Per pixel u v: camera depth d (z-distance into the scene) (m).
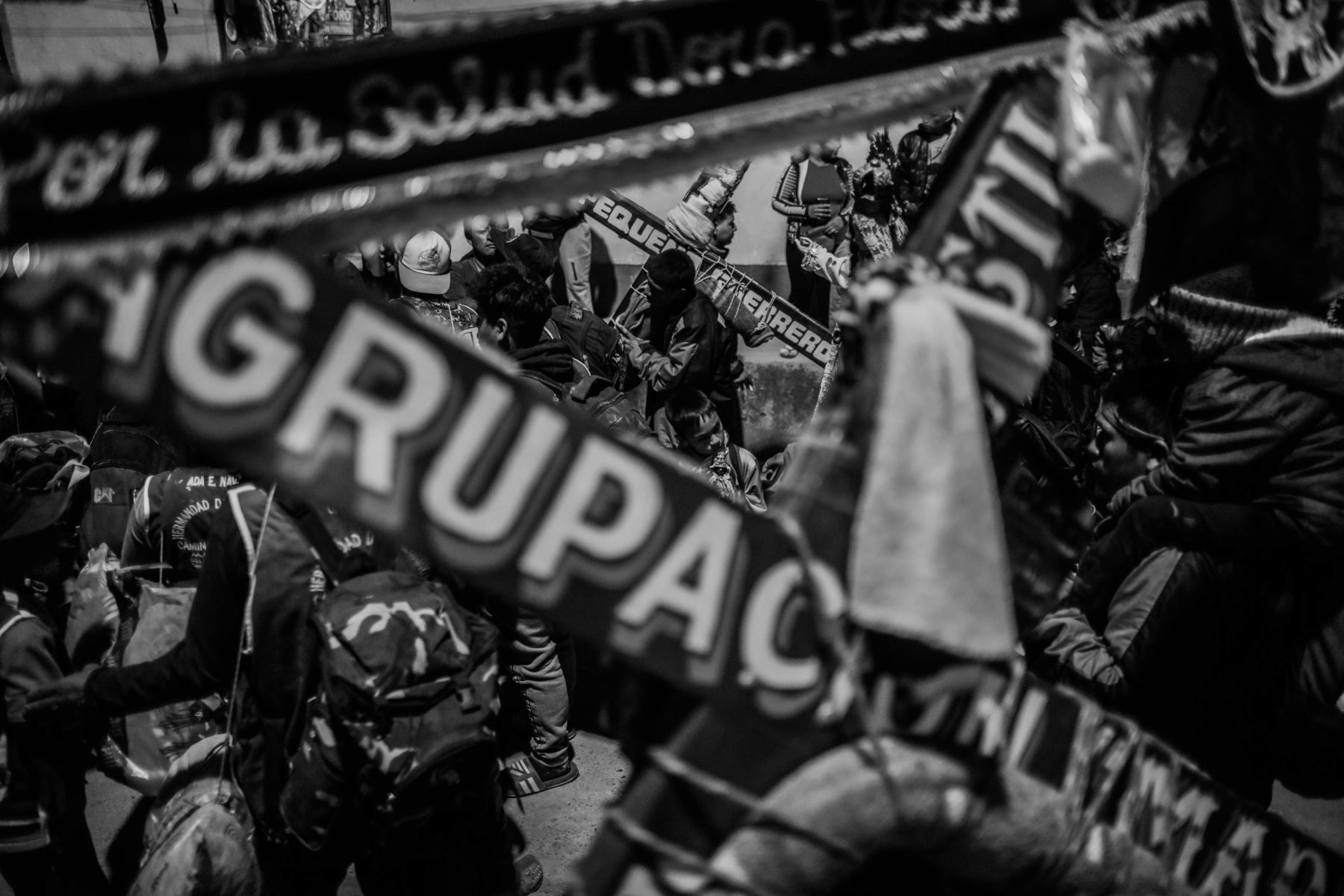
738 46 1.45
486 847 2.54
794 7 1.47
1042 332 1.59
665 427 4.66
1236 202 2.07
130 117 1.14
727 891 1.49
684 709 1.64
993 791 1.61
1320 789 2.66
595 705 4.72
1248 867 1.91
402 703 2.18
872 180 5.79
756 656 1.47
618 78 1.39
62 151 1.11
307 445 1.24
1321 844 1.97
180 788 2.50
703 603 1.44
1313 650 2.48
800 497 1.51
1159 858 1.80
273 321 1.21
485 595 2.92
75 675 2.50
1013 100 1.61
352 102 1.25
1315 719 2.49
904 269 1.53
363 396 1.26
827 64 1.51
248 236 1.19
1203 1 1.74
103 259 1.12
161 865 2.27
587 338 5.03
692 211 5.64
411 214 1.28
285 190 1.22
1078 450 3.87
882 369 1.48
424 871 2.59
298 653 2.32
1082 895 1.71
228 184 1.19
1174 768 1.82
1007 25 1.62
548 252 5.51
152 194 1.16
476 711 2.29
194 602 2.38
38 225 1.10
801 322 5.76
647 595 1.41
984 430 1.59
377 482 1.27
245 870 2.32
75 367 1.13
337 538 2.35
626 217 5.72
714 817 1.50
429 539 1.30
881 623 1.42
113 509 3.25
